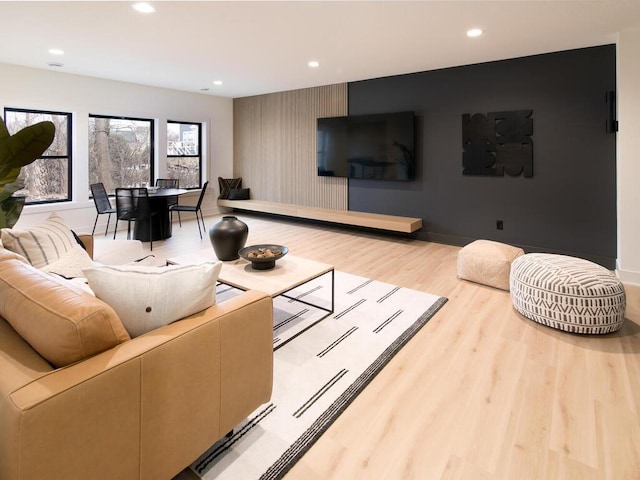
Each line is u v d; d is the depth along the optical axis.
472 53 4.42
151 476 1.28
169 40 3.96
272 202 7.48
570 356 2.43
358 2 3.01
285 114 7.09
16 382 1.03
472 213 5.21
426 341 2.64
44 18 3.37
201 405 1.42
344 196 6.50
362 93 6.01
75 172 5.73
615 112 3.95
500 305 3.25
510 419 1.86
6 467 0.99
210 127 7.54
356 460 1.62
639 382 2.15
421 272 4.18
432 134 5.41
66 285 1.33
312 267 2.91
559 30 3.64
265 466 1.57
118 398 1.15
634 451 1.66
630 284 3.80
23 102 5.10
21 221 5.26
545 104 4.52
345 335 2.70
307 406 1.95
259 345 1.65
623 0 2.98
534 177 4.69
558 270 2.83
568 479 1.52
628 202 3.76
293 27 3.55
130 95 6.20
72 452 1.05
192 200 7.44
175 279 1.41
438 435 1.76
